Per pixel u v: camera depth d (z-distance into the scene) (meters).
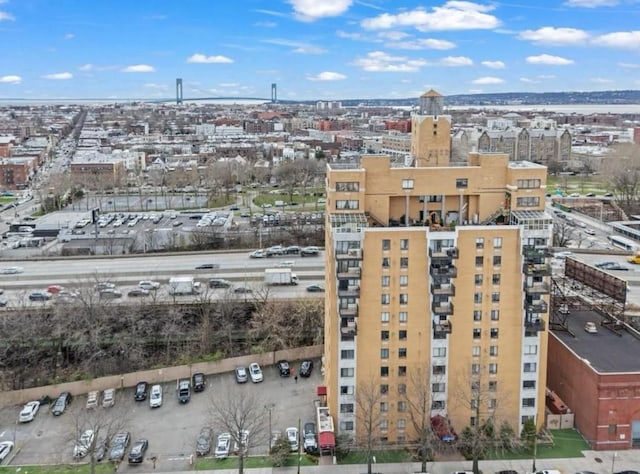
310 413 113.19
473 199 101.00
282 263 185.62
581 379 102.62
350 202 97.88
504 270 96.62
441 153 105.75
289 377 128.00
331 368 100.94
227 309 147.50
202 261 188.75
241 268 181.12
